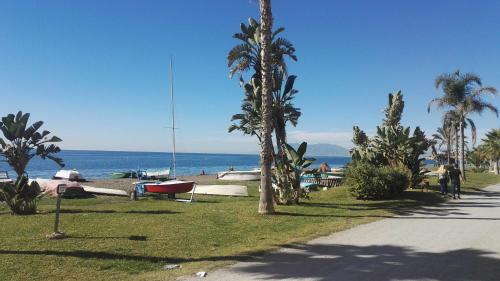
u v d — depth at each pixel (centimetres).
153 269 780
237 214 1439
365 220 1352
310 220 1338
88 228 1155
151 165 10450
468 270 763
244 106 1986
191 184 2139
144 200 1989
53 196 2034
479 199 2123
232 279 720
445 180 2241
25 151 1661
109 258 843
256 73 2005
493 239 1046
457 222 1322
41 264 794
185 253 898
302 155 1773
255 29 1977
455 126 4581
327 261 834
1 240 994
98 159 15838
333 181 3131
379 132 2608
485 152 7788
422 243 999
